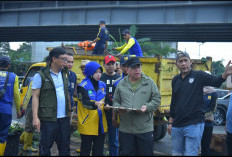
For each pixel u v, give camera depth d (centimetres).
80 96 363
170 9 2236
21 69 1962
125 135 320
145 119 315
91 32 2852
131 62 315
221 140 398
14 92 453
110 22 2367
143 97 319
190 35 2744
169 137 753
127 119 319
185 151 343
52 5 2603
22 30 2936
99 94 370
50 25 2573
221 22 2089
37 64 772
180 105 351
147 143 313
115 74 441
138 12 2317
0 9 2686
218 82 331
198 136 341
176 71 632
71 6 2450
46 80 335
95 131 361
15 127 507
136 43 669
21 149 503
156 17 2272
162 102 595
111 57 430
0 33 3122
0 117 426
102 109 370
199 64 691
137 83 327
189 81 352
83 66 554
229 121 378
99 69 369
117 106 331
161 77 570
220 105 1066
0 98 430
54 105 337
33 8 2578
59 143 350
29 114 490
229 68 319
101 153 371
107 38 782
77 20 2480
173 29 2523
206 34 2636
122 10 2353
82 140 365
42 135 332
